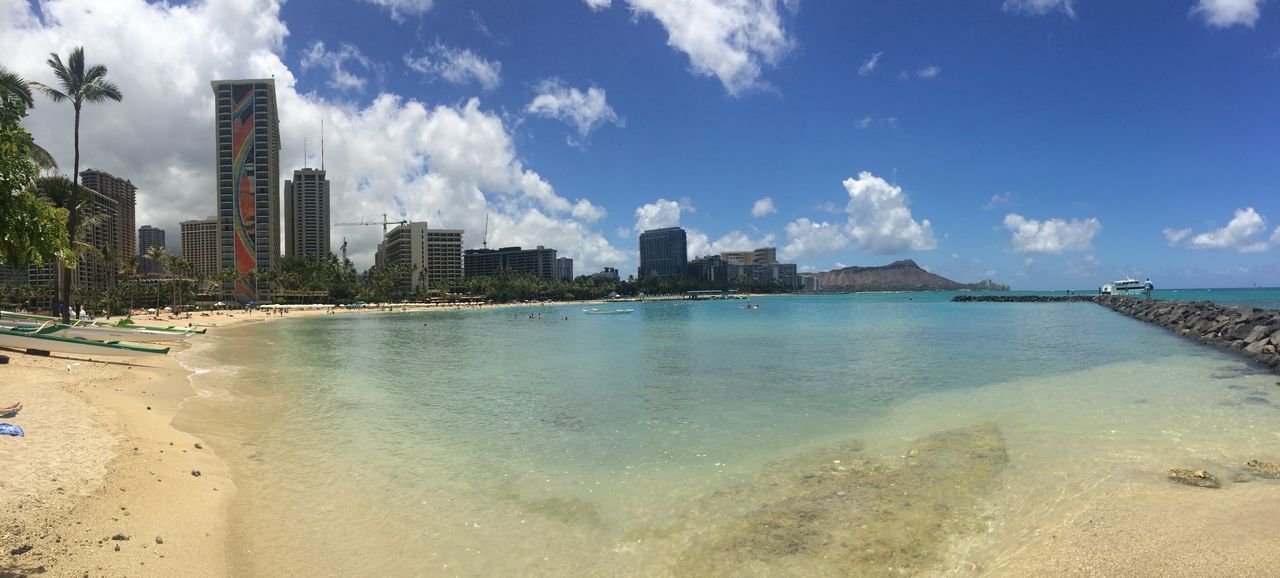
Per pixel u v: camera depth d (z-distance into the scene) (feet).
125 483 33.96
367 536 31.27
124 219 411.54
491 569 27.86
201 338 168.55
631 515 34.19
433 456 46.24
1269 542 25.73
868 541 29.60
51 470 34.14
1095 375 82.48
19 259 26.37
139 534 28.19
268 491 37.63
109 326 132.46
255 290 497.87
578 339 173.47
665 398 71.20
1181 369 87.61
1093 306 379.96
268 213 510.99
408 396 73.31
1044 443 46.14
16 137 25.68
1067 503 33.09
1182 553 25.23
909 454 44.50
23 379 66.59
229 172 506.89
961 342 139.03
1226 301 396.16
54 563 24.03
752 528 31.76
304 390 76.89
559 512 34.78
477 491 38.37
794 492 37.04
